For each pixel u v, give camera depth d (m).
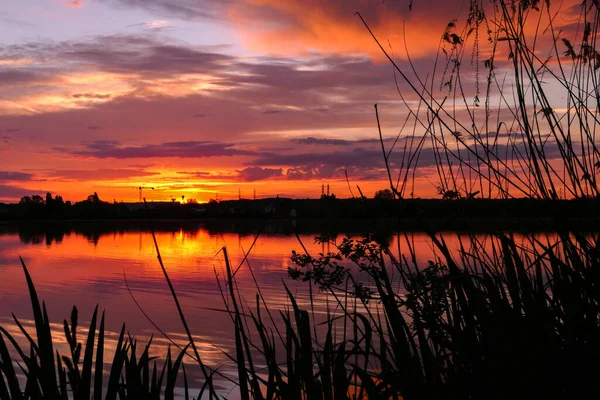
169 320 14.20
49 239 66.44
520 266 1.38
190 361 8.58
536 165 1.57
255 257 32.19
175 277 25.25
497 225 1.63
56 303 18.42
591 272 1.32
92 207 171.25
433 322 1.40
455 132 1.84
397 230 1.53
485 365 1.32
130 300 18.98
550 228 1.55
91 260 36.41
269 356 1.48
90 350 1.61
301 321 1.48
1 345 1.55
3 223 143.38
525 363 1.25
